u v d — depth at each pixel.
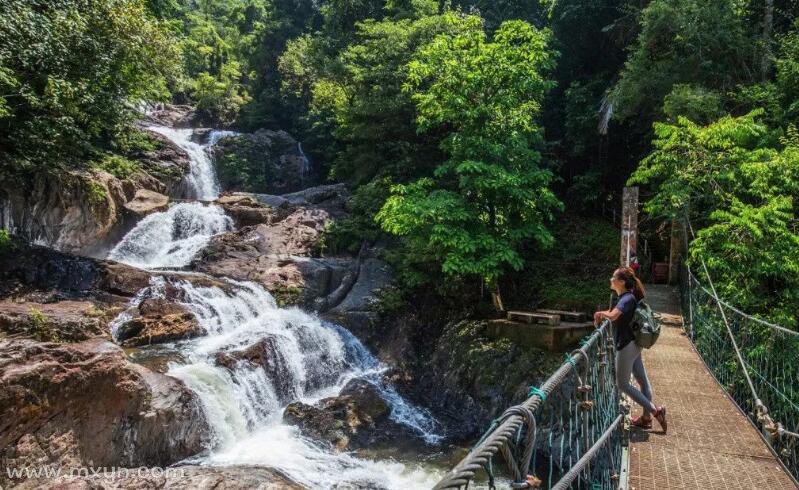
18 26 11.61
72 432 6.61
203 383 8.83
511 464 1.90
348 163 20.77
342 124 21.06
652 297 12.01
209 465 7.76
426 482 8.22
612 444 4.15
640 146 16.66
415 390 11.91
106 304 10.95
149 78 16.80
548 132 18.80
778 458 4.49
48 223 12.91
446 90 12.78
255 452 8.40
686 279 11.03
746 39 12.80
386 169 17.64
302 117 28.45
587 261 14.88
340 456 8.76
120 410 7.18
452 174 14.89
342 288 14.48
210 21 44.97
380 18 25.34
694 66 12.88
